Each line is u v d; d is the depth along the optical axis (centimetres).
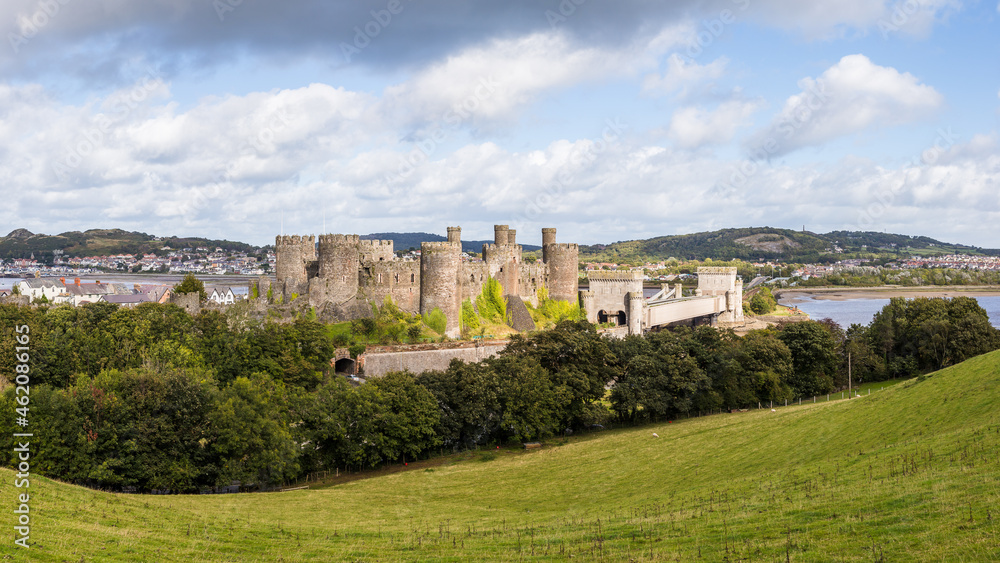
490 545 4359
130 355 8700
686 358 10688
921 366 13450
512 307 15425
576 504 6097
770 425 7925
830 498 4234
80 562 3534
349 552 4281
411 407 8444
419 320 13412
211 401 6906
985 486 3606
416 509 6144
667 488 6169
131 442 6259
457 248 13938
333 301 13175
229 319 10781
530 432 9088
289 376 9769
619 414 10781
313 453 7912
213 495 6312
